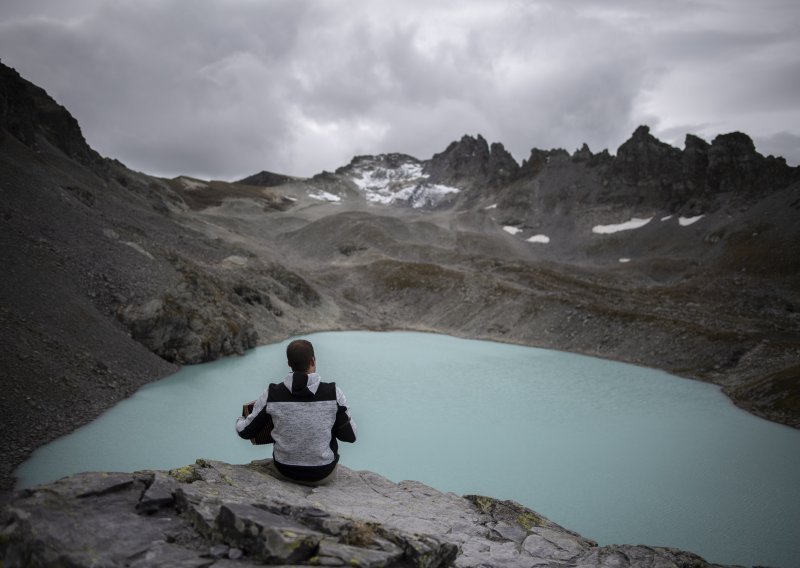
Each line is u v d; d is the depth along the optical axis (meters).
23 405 27.47
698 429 38.75
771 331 73.88
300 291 93.38
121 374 37.53
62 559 4.26
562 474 29.14
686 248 164.75
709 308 100.88
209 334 51.12
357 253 160.88
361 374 52.75
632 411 43.34
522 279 114.81
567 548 9.26
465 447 32.78
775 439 36.59
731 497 26.70
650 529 23.27
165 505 5.73
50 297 38.84
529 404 43.94
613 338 73.19
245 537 5.10
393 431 35.28
